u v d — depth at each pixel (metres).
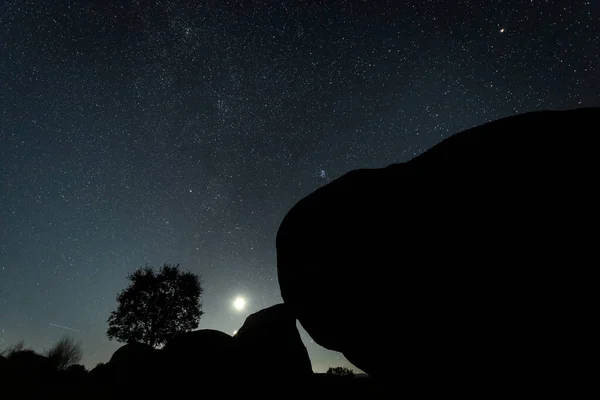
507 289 1.77
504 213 1.88
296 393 3.75
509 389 1.70
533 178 1.87
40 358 6.89
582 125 1.93
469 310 1.86
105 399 4.17
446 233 2.04
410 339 2.08
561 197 1.75
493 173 2.01
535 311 1.67
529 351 1.67
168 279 14.40
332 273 2.47
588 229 1.64
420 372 2.04
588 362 1.52
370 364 2.31
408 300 2.10
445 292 1.96
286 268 2.79
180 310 13.95
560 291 1.63
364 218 2.43
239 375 3.85
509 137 2.09
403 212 2.26
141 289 13.88
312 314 2.61
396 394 2.16
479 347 1.81
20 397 5.00
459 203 2.05
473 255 1.91
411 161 2.51
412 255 2.13
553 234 1.71
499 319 1.76
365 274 2.31
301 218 2.78
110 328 13.23
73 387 5.22
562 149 1.88
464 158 2.18
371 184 2.53
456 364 1.89
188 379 3.88
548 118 2.06
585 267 1.60
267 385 3.77
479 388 1.80
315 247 2.61
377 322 2.22
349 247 2.43
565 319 1.59
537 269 1.71
